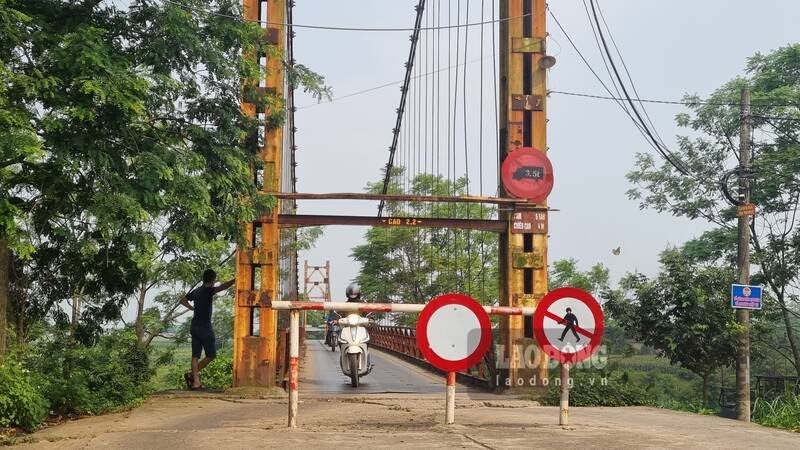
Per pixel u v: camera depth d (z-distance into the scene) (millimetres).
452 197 11484
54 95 7180
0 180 7703
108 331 11945
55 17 8336
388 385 13242
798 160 19531
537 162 11688
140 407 9227
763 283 20812
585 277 27734
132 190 7988
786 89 19969
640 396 10266
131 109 7691
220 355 18766
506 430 6176
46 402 7512
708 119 22016
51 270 10414
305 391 11750
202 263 11711
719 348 15633
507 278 11750
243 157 10195
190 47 8859
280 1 11367
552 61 11836
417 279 32281
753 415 11742
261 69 10195
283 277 19516
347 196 11320
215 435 5902
